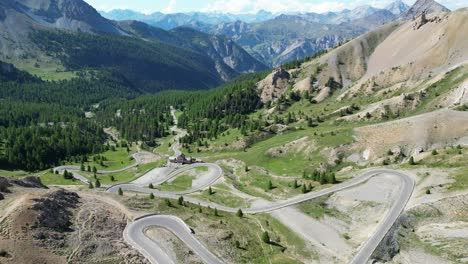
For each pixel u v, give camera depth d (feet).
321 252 315.17
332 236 339.57
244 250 301.22
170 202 359.05
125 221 301.02
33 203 261.24
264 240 323.37
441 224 319.47
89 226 270.26
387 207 362.74
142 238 279.28
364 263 290.76
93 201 318.04
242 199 438.81
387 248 305.32
